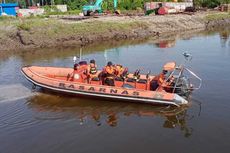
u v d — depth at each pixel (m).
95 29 30.22
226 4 58.91
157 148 9.30
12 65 20.20
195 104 12.40
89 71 13.69
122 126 10.77
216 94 13.32
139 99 12.36
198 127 10.51
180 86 12.60
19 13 46.00
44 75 14.62
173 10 51.78
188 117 11.30
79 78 13.62
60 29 28.80
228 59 20.05
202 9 58.44
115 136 10.09
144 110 12.08
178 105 12.17
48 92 14.04
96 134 10.25
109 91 12.65
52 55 23.17
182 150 9.14
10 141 9.95
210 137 9.81
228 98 12.84
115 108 12.32
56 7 57.12
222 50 23.50
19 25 28.42
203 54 22.06
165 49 24.67
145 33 33.19
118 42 29.00
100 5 49.16
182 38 31.09
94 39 29.38
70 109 12.34
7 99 13.34
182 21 40.41
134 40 30.19
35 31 27.70
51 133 10.41
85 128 10.69
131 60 20.67
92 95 12.91
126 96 12.46
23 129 10.73
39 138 10.09
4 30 27.58
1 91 14.44
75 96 13.44
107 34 30.47
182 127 10.55
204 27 41.50
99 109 12.28
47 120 11.40
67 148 9.46
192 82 15.00
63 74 14.59
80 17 40.06
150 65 19.09
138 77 13.24
